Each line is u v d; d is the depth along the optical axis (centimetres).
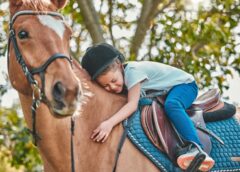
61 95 400
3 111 942
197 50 977
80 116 439
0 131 930
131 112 444
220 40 963
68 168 434
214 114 468
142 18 956
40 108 424
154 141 441
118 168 435
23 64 421
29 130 443
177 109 444
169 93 457
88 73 454
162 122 445
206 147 450
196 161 430
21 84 430
